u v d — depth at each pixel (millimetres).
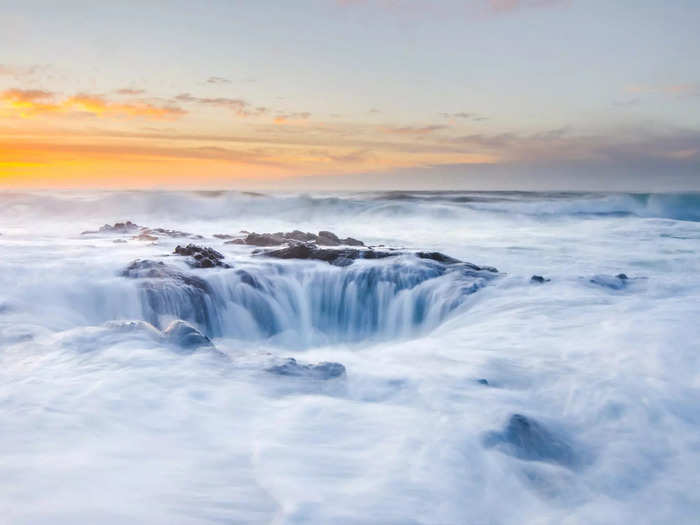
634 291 12320
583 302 11109
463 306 11828
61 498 3326
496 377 6855
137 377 5906
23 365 6273
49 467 3770
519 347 8258
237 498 3496
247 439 4559
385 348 9859
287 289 13094
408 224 38250
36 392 5363
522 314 10438
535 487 4234
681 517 3895
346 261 14539
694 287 12406
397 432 4859
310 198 47500
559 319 9914
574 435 5254
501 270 16594
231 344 11250
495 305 11320
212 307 11812
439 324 11977
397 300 12805
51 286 11008
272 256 15477
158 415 4945
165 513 3229
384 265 13914
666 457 4793
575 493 4180
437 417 5289
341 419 5141
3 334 7688
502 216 41062
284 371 6340
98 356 6629
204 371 6211
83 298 10891
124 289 11133
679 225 32406
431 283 13023
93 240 20281
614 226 33344
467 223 38469
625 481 4387
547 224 36781
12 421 4621
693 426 5359
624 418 5543
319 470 4027
